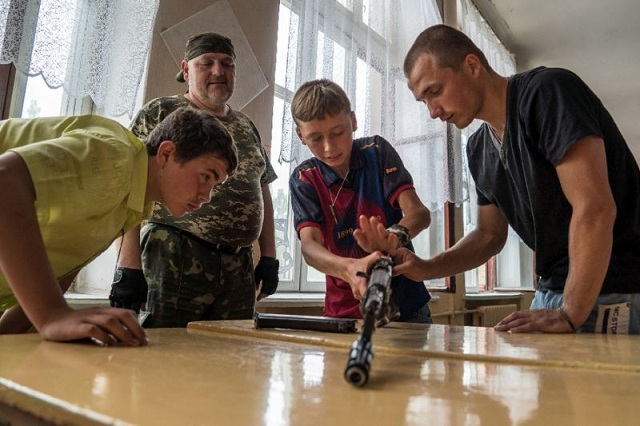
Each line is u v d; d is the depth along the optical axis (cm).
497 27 381
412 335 84
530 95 102
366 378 40
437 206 260
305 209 139
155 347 62
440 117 120
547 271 116
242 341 72
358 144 145
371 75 225
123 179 87
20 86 138
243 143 153
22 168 68
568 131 93
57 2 117
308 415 31
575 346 70
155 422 28
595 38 395
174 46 165
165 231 133
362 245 106
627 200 106
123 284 131
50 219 77
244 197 147
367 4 231
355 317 134
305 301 189
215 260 139
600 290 96
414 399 37
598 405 37
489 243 131
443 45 113
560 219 108
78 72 125
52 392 34
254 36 194
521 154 109
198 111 114
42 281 65
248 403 34
